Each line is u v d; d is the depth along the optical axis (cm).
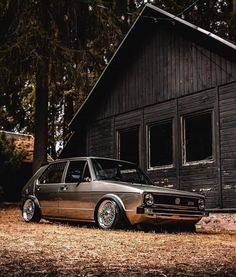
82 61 1892
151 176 1611
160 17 1566
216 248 769
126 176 1203
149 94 1653
